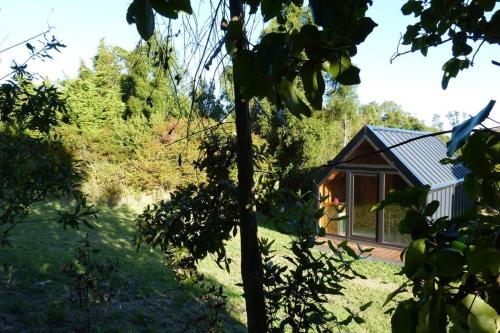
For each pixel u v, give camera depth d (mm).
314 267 2045
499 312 649
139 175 13992
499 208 761
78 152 13297
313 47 830
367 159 10305
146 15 748
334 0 729
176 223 2504
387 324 5387
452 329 646
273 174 2406
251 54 814
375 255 9578
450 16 1841
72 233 8766
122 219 11031
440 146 11641
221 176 2480
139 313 4965
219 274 6949
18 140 3303
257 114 2229
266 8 857
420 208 803
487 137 645
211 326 3094
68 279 5797
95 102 15164
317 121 16453
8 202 3217
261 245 2258
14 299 5023
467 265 661
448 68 1834
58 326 4531
